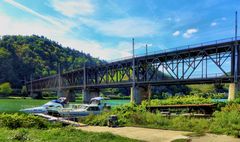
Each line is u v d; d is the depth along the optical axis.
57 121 24.06
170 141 13.09
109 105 35.34
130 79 80.75
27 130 16.27
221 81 55.19
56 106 37.56
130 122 20.52
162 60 71.69
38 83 181.75
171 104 24.94
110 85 87.38
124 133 16.16
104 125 21.09
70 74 130.62
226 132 14.77
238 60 50.66
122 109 24.52
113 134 14.88
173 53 65.62
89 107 32.78
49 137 13.51
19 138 12.93
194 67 59.88
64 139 12.93
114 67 90.12
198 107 22.34
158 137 14.37
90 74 108.38
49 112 34.25
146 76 75.50
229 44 52.38
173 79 64.25
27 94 175.38
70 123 22.91
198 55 59.91
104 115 23.38
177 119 19.02
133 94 75.62
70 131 15.72
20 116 20.64
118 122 20.44
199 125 17.08
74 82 124.69
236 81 50.06
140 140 13.40
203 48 58.06
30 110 35.28
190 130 16.33
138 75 77.56
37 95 169.25
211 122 17.20
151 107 24.58
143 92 77.12
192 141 12.92
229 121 15.97
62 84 138.88
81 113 32.06
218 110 21.53
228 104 21.27
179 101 25.11
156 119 19.67
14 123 19.23
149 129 17.66
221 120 16.47
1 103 85.25
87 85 103.50
